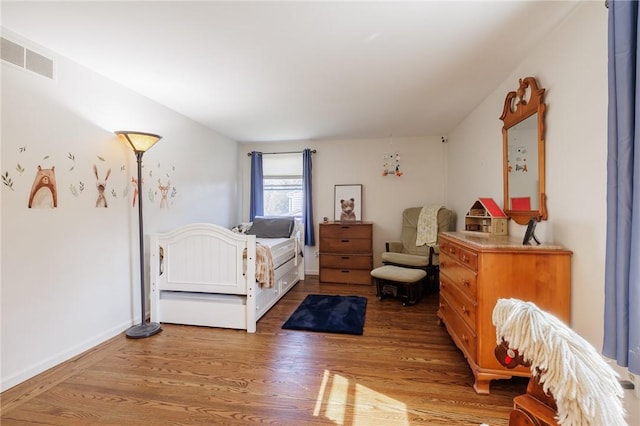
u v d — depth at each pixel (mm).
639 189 1074
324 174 4930
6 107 1828
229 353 2268
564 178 1737
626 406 1259
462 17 1699
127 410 1618
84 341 2305
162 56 2152
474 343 1817
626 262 1139
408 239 4395
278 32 1844
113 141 2584
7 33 1826
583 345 800
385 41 1947
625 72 1142
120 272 2652
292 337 2561
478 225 2670
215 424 1515
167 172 3266
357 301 3523
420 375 1966
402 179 4703
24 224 1921
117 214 2621
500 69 2352
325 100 3037
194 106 3219
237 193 5039
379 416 1577
